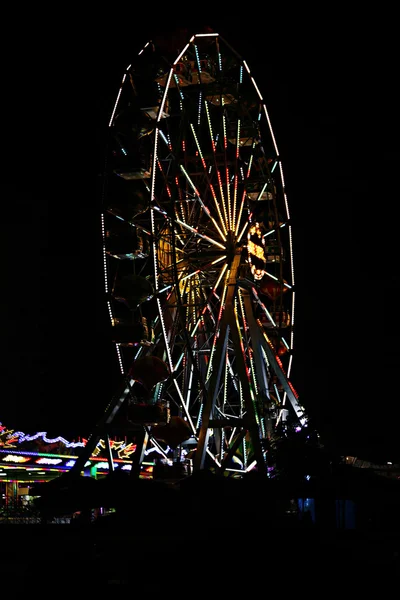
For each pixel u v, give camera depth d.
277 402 62.00
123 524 42.69
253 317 60.56
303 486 44.06
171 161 56.88
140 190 55.28
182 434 55.31
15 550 36.44
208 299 56.12
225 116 58.41
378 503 44.53
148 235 55.56
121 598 26.88
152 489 44.22
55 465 89.94
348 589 27.48
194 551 33.53
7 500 66.62
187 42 57.41
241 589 27.66
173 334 57.19
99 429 55.31
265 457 55.03
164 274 56.81
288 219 62.56
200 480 43.72
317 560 31.64
